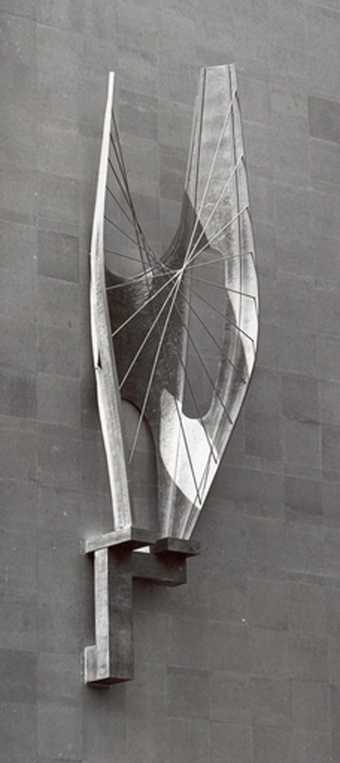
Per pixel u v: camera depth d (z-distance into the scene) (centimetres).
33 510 2502
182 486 2617
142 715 2522
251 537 2716
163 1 2875
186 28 2891
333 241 2961
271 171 2917
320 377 2872
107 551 2495
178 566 2575
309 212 2945
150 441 2658
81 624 2495
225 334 2695
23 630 2444
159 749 2523
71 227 2656
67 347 2598
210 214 2711
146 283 2664
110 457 2520
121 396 2633
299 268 2902
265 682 2656
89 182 2695
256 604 2688
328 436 2853
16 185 2623
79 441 2570
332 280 2938
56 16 2745
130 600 2497
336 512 2825
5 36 2680
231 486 2720
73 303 2623
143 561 2547
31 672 2433
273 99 2962
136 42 2822
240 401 2647
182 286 2706
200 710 2578
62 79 2722
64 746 2433
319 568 2775
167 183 2784
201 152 2741
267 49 2984
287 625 2709
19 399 2534
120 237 2695
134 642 2548
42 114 2681
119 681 2467
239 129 2738
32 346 2569
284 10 3033
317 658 2725
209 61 2903
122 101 2772
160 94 2820
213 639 2627
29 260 2602
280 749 2638
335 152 3016
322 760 2675
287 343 2848
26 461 2514
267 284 2855
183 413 2686
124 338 2645
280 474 2778
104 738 2475
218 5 2944
